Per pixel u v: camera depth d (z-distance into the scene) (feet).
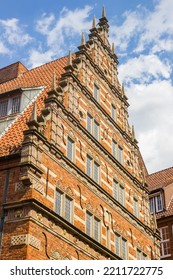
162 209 116.47
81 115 70.74
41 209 51.55
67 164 61.52
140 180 87.40
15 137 59.21
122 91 90.94
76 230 57.88
